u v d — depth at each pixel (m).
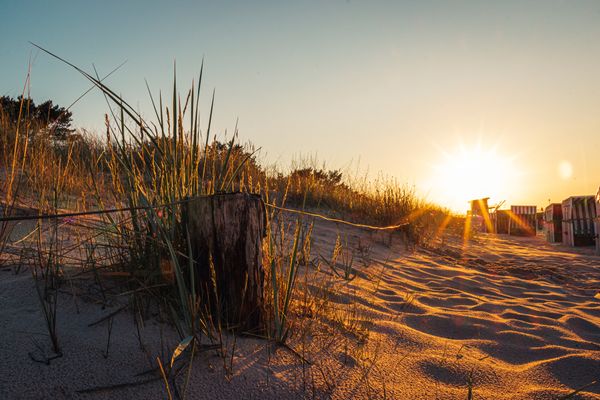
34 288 1.93
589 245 11.10
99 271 2.14
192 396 1.39
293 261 2.00
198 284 1.93
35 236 2.62
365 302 2.94
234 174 2.29
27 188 3.30
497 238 14.45
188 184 2.12
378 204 7.74
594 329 2.80
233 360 1.64
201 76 2.14
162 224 1.98
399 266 4.88
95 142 4.72
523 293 4.13
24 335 1.54
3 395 1.23
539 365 2.01
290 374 1.65
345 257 4.50
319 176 8.20
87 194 2.93
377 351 2.02
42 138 4.14
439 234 9.33
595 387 1.81
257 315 1.93
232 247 1.89
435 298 3.40
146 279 1.94
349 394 1.58
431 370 1.89
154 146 2.27
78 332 1.62
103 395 1.31
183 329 1.78
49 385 1.31
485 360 2.07
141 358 1.53
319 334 2.09
